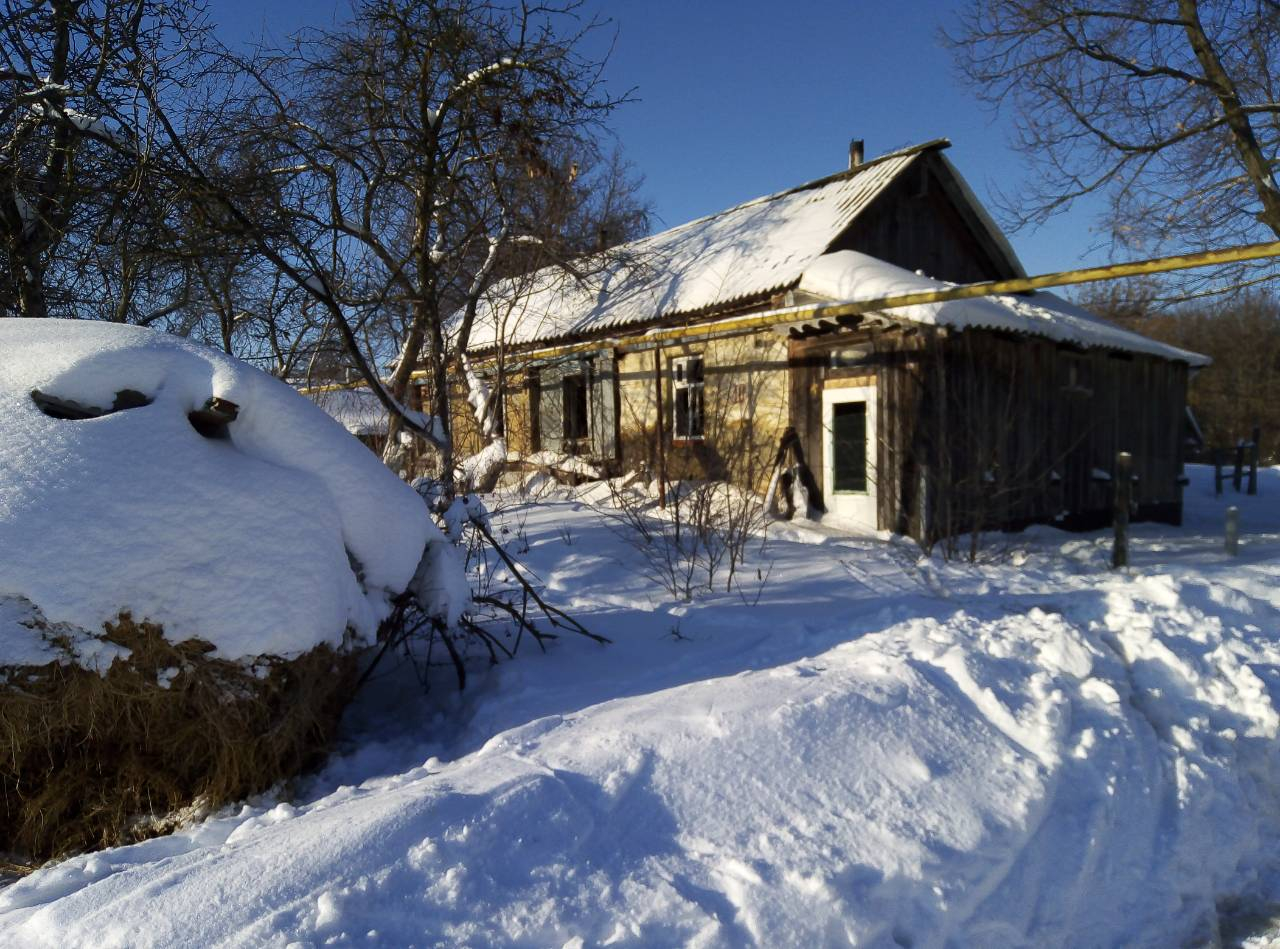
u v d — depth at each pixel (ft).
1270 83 39.58
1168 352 40.27
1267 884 12.47
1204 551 30.42
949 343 30.12
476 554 25.00
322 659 12.13
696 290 41.47
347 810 9.18
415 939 7.27
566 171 36.58
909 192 42.42
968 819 10.37
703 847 9.18
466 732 13.73
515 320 52.06
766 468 35.68
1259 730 14.62
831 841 9.47
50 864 10.17
